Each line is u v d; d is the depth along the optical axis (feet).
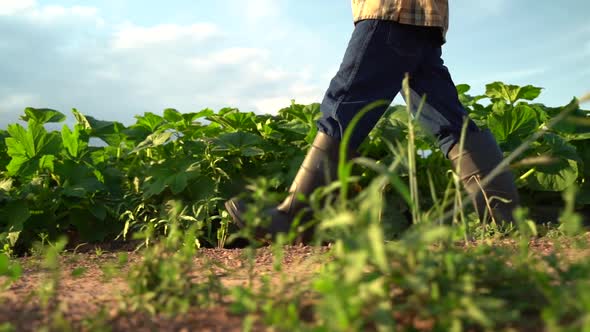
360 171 12.33
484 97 15.75
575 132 13.15
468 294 3.14
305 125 13.42
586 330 2.47
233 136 12.75
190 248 4.62
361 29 8.66
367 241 2.82
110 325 3.67
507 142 12.97
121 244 11.85
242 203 9.35
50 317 3.94
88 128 14.79
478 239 7.94
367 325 3.14
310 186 8.79
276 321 3.09
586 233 7.64
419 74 9.37
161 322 3.70
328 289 2.91
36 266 7.34
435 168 12.79
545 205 13.50
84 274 6.29
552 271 4.61
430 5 8.59
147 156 13.94
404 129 12.35
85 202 12.51
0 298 4.62
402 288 3.51
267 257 7.54
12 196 12.13
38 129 12.65
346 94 8.68
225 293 4.21
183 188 11.61
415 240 2.90
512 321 3.22
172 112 15.02
